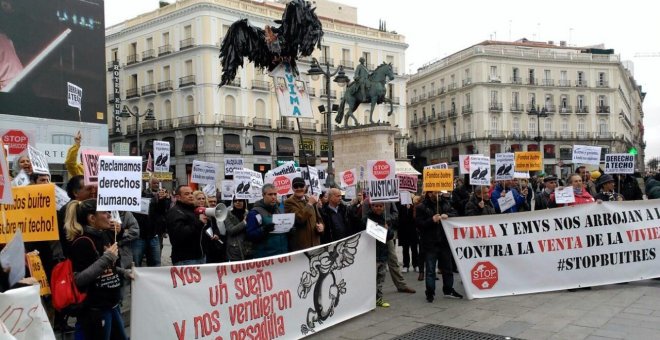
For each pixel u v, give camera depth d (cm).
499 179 989
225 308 529
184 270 495
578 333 595
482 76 6681
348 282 700
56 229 476
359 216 845
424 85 7806
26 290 354
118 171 454
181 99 4812
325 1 5772
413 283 955
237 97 4812
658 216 869
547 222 827
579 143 6969
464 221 804
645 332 588
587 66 7044
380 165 776
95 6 3231
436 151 7562
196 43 4666
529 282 817
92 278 405
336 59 5409
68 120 3041
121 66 5300
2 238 473
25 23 2853
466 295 795
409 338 608
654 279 899
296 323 614
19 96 2814
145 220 859
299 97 1012
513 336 597
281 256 599
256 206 667
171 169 4856
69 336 584
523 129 6831
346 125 2244
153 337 466
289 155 5072
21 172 641
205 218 644
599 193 984
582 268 833
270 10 5044
